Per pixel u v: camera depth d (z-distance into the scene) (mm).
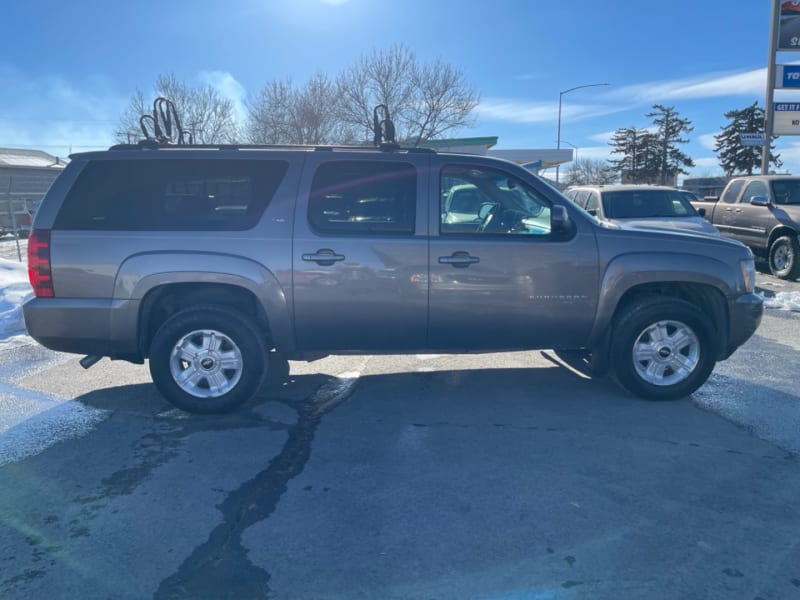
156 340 4879
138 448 4395
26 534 3301
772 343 7449
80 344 4883
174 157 4930
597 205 11859
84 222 4852
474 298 4984
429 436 4586
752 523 3400
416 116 34656
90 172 4914
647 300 5168
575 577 2934
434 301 4961
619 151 68938
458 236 4969
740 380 5953
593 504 3596
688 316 5156
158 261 4785
